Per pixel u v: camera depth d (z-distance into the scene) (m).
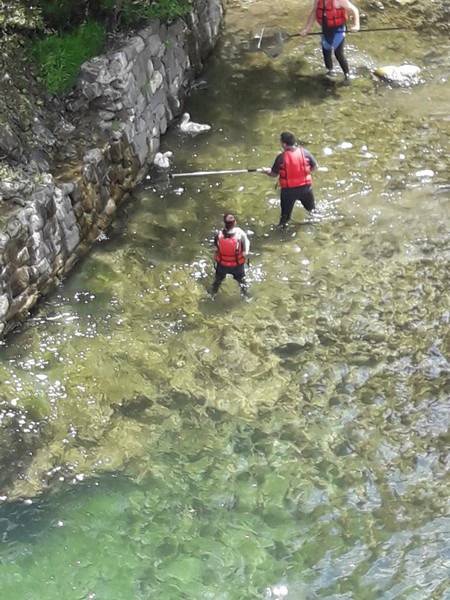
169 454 9.87
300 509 9.32
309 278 12.05
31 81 12.57
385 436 10.04
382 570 8.75
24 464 9.70
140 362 10.88
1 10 12.25
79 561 8.82
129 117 13.12
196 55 15.76
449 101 15.37
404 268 12.15
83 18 13.62
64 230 11.77
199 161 14.08
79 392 10.48
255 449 9.91
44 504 9.34
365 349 11.05
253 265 12.24
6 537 9.02
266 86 15.74
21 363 10.74
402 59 16.50
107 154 12.62
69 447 9.90
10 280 10.88
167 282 11.95
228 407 10.37
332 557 8.88
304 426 10.16
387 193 13.41
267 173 12.62
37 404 10.30
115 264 12.18
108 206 12.78
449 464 9.73
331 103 15.33
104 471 9.69
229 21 17.47
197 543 9.00
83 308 11.51
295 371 10.79
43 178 11.56
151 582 8.65
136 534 9.08
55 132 12.55
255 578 8.69
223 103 15.34
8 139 11.60
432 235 12.66
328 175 13.74
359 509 9.31
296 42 16.84
